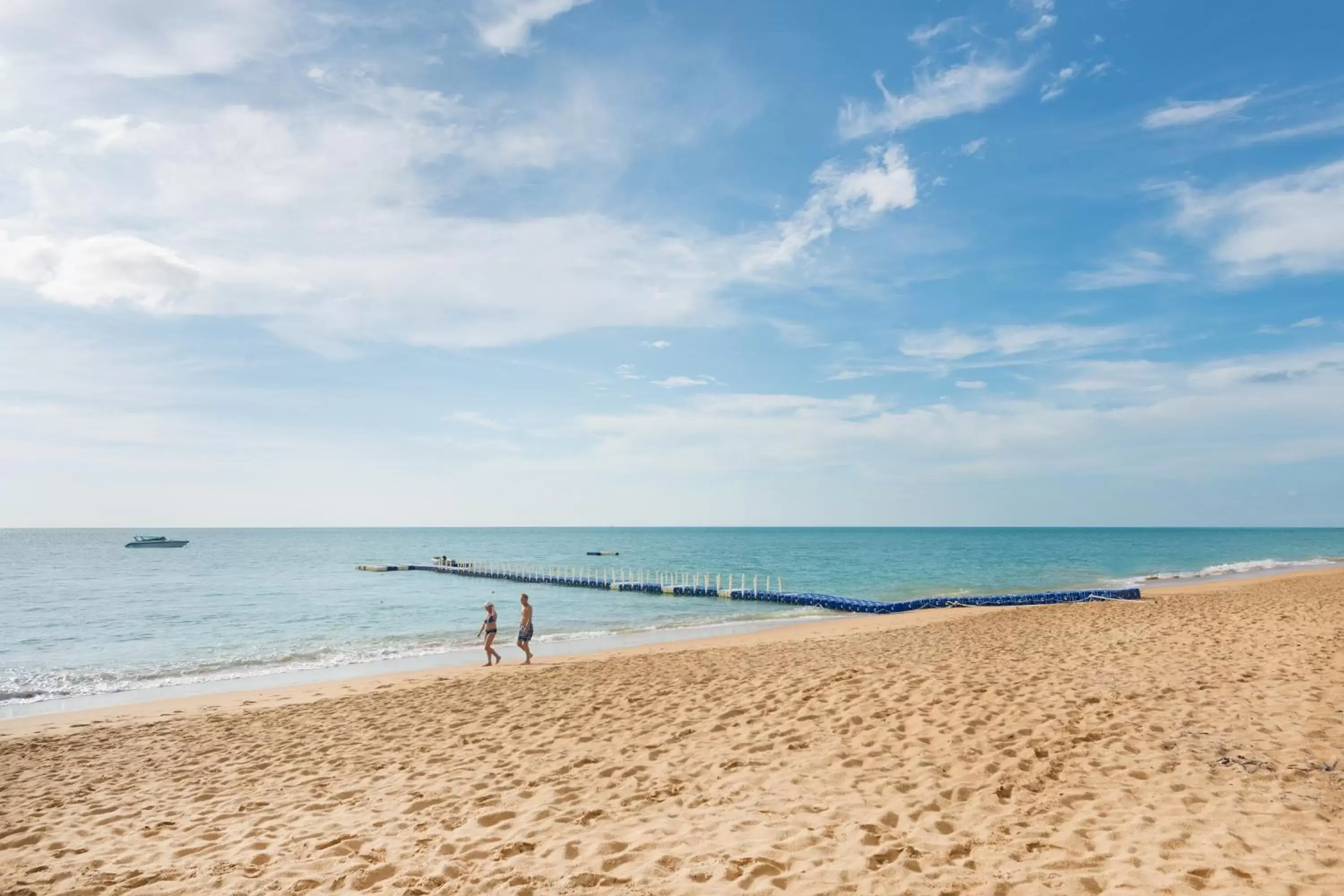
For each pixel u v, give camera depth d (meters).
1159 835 4.84
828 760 6.89
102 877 5.14
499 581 51.53
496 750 8.15
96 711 13.19
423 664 18.50
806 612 30.16
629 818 5.73
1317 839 4.66
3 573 60.44
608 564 71.44
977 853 4.74
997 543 126.19
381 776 7.47
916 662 11.50
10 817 6.83
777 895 4.22
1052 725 7.49
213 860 5.38
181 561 78.75
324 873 4.97
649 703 9.96
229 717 11.48
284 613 32.22
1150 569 55.88
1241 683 8.90
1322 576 35.19
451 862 5.01
